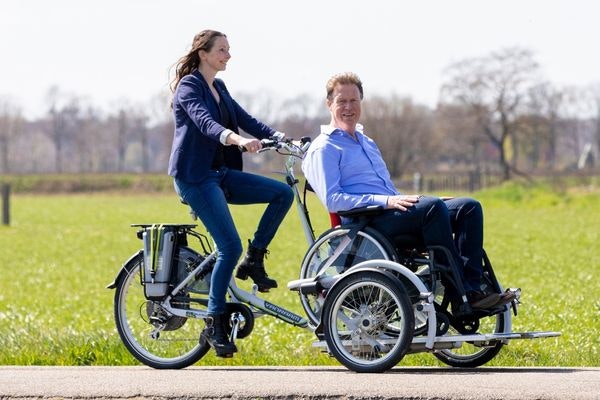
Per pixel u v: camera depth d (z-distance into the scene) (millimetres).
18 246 91062
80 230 113062
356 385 16953
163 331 21250
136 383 17766
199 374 18797
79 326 36125
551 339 28938
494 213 130875
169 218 133875
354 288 19094
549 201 147125
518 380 17156
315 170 20391
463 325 19766
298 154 20984
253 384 17344
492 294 19047
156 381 17938
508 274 56250
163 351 21453
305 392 16672
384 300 19141
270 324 33594
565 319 33812
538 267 60500
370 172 20641
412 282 18797
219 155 20734
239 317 20391
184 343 21359
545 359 24781
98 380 18219
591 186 175375
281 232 98312
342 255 19891
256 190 20688
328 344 19328
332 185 20219
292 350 27359
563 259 66000
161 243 21109
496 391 16234
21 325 35938
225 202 20359
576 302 39969
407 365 23531
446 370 19703
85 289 55781
